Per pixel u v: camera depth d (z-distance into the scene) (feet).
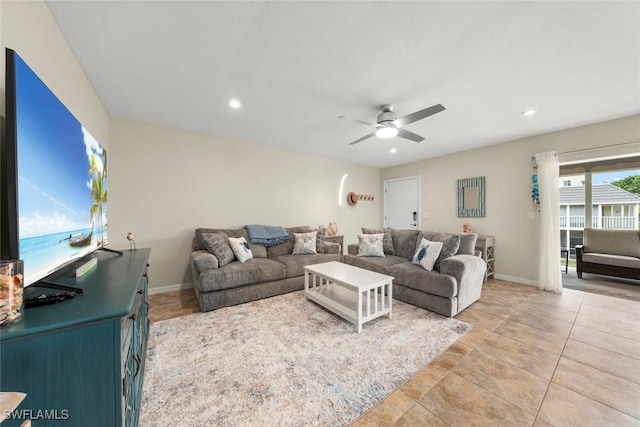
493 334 6.99
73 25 4.87
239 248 10.29
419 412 4.28
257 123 10.27
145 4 4.41
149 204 10.28
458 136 11.84
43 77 4.33
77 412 2.38
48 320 2.30
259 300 9.53
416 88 7.34
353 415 4.20
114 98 8.01
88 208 4.88
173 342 6.46
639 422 4.04
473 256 9.54
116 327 2.55
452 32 5.10
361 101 8.18
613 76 6.63
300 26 4.97
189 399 4.52
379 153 15.28
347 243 17.76
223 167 12.18
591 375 5.22
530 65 6.19
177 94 7.77
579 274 12.91
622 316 8.19
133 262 5.36
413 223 17.51
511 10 4.51
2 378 2.13
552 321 7.84
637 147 9.11
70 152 4.01
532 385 4.93
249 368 5.42
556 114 9.16
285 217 14.52
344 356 5.89
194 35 5.21
